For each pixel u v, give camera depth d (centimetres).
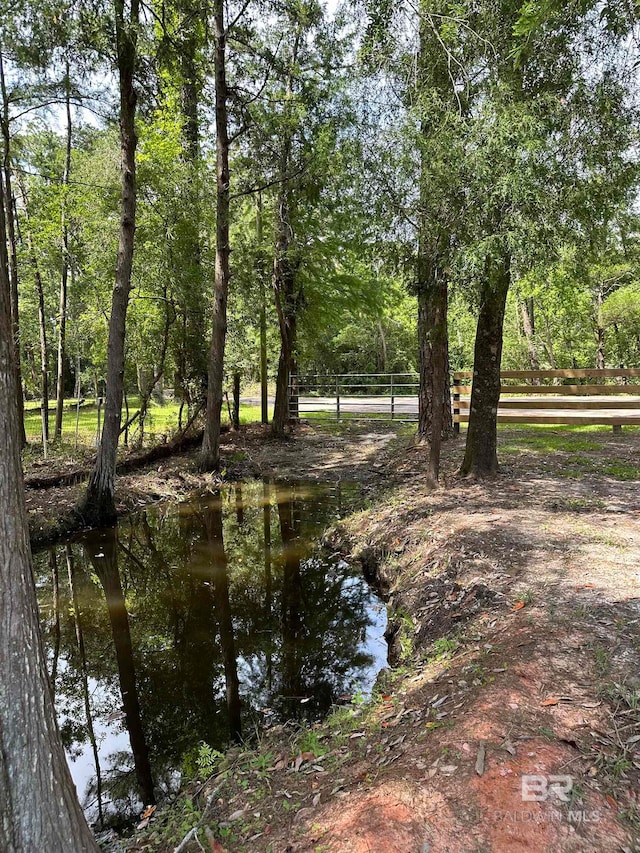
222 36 1011
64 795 182
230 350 1498
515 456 907
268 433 1478
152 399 1978
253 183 1223
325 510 881
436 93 552
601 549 468
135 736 392
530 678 284
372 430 1520
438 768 231
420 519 627
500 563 460
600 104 506
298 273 1418
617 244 733
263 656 482
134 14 787
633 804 200
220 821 250
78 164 1231
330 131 1053
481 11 541
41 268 1184
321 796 244
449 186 515
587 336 2869
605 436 1056
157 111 1062
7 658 177
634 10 486
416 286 643
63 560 732
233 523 857
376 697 351
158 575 670
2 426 186
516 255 489
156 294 1174
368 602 551
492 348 740
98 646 517
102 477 851
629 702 254
